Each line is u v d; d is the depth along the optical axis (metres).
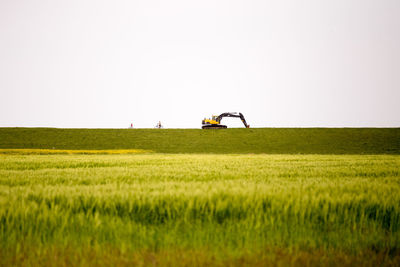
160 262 2.03
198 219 2.93
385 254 2.30
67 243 2.39
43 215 2.76
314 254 2.25
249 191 3.63
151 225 2.88
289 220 2.92
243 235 2.56
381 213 3.16
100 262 2.02
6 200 3.15
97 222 2.64
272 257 2.14
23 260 2.09
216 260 2.08
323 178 6.13
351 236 2.62
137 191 3.71
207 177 6.65
